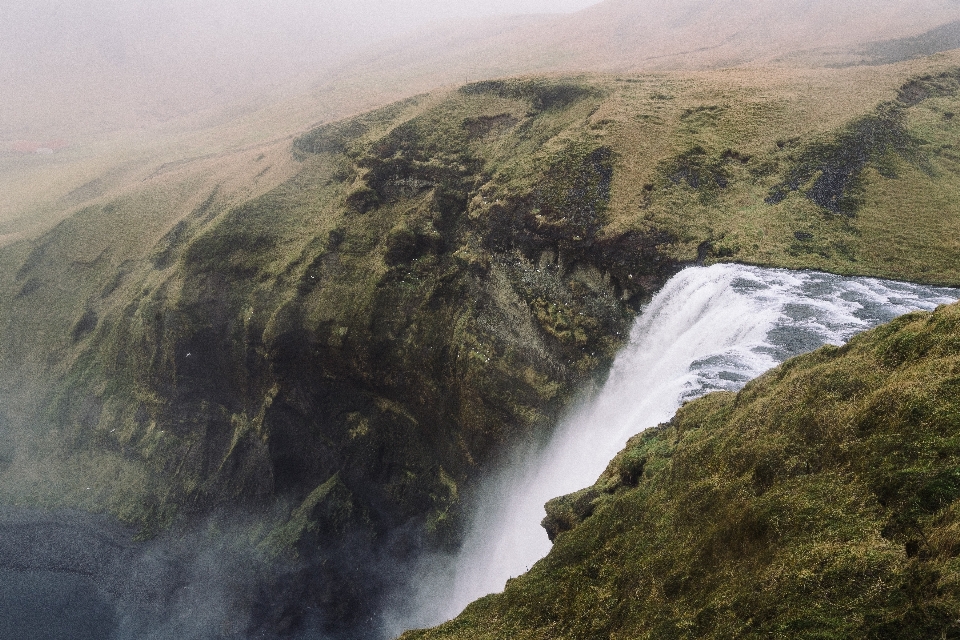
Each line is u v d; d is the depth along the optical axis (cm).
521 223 5478
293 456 5647
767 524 1509
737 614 1384
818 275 4172
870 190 4775
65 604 5372
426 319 5472
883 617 1130
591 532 2130
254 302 5853
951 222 4372
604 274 4959
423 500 5328
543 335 5028
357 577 5256
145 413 6175
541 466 4756
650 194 5134
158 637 5166
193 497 5750
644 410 3475
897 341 1766
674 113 5981
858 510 1381
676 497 1923
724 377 3064
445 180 6241
